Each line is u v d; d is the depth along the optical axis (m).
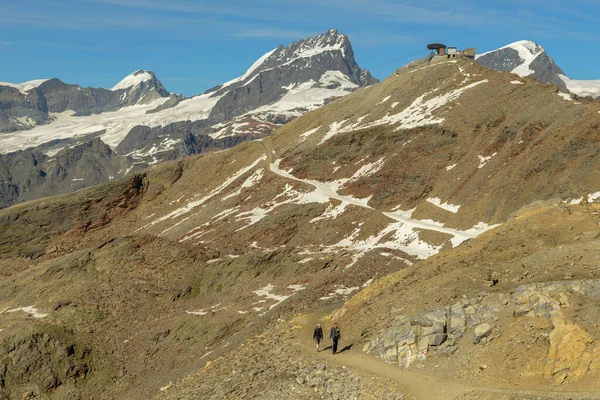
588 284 31.69
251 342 46.41
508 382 29.59
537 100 125.06
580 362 28.64
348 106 175.00
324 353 37.38
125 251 114.06
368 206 123.94
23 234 164.62
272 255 107.31
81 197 172.38
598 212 41.88
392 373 32.75
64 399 82.31
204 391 39.00
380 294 43.38
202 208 157.75
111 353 89.56
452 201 112.06
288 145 168.62
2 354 87.12
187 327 90.19
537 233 40.84
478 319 33.34
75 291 106.19
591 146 98.31
